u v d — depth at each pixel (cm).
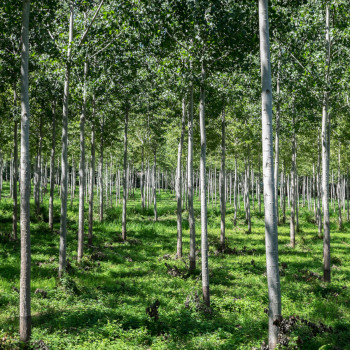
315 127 1933
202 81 986
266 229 598
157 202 4406
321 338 691
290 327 663
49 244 1739
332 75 1308
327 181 1273
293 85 1452
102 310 815
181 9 847
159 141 2541
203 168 942
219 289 1082
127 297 966
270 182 599
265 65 616
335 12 1295
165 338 688
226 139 2350
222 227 1848
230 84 1398
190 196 1393
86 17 1305
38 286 1027
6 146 2552
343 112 1575
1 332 661
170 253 1752
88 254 1596
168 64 1154
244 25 847
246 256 1717
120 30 1144
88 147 2684
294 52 1357
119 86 1501
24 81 666
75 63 1176
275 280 586
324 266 1252
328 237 1249
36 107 1888
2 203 2619
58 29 1217
